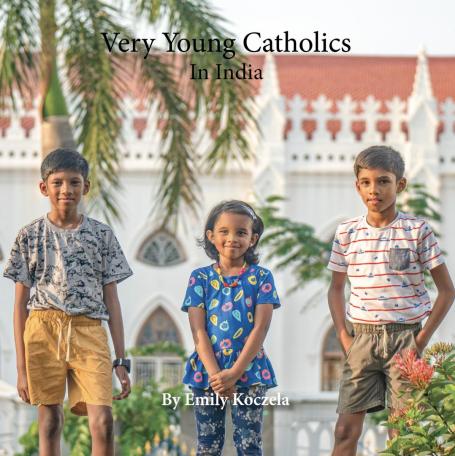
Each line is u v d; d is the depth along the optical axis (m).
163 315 37.50
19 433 16.22
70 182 8.27
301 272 26.59
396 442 7.45
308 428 16.16
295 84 43.28
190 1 17.08
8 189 37.53
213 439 8.38
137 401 16.75
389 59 44.88
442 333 35.94
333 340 37.53
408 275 8.33
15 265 8.37
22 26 16.77
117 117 17.28
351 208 37.91
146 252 37.53
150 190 37.25
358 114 38.03
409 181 37.56
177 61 28.03
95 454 8.16
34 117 37.50
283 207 37.56
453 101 41.66
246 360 8.13
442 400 7.74
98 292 8.34
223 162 18.09
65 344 8.23
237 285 8.35
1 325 37.03
